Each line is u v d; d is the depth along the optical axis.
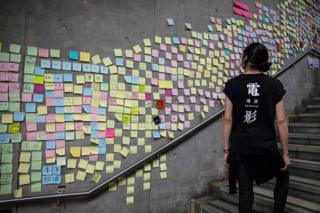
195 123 3.31
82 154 2.54
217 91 3.55
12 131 2.26
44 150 2.38
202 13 3.51
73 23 2.55
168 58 3.14
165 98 3.08
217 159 3.52
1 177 2.20
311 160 3.04
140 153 2.87
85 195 2.50
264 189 2.88
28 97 2.33
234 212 2.76
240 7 3.97
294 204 2.46
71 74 2.52
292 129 3.84
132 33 2.90
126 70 2.83
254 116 2.04
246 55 2.16
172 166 3.12
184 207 3.19
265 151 1.99
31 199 2.27
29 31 2.35
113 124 2.72
